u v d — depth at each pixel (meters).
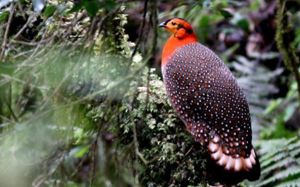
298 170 8.94
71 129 7.25
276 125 12.95
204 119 7.05
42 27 7.20
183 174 7.18
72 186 9.09
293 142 9.78
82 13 6.92
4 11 7.29
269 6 15.19
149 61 6.82
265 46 15.25
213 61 7.32
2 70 6.17
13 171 7.32
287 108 13.06
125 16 7.29
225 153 6.94
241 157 6.94
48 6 6.55
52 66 6.72
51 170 7.03
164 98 7.30
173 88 7.20
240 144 6.98
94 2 5.98
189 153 7.19
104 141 8.37
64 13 6.82
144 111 7.16
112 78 7.08
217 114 7.04
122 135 7.30
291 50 8.77
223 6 13.12
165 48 7.66
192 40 7.64
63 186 7.15
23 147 7.25
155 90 7.31
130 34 10.99
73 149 9.20
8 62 6.66
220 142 6.97
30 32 7.53
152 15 6.45
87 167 9.38
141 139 7.27
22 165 7.32
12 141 7.18
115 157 7.18
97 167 8.59
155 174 7.26
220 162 6.92
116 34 7.23
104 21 6.73
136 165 6.76
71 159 9.37
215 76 7.18
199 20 14.53
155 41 6.34
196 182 7.19
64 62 6.78
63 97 6.93
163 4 11.64
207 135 7.00
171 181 7.21
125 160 7.34
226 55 15.06
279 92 14.39
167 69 7.33
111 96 6.61
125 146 7.22
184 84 7.16
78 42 6.83
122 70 7.08
